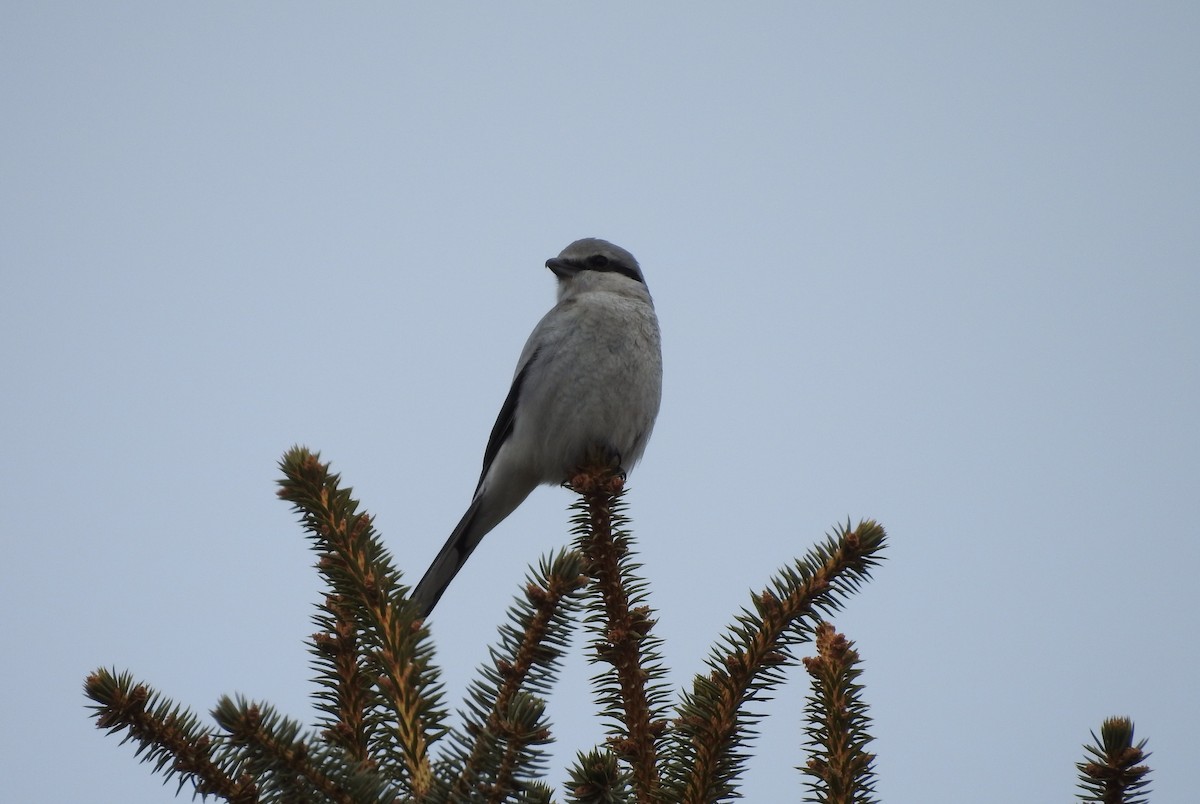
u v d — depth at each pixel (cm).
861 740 605
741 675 628
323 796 518
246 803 553
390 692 591
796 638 652
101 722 547
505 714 536
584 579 590
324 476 656
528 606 595
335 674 627
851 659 619
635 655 652
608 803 537
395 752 589
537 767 517
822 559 660
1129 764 524
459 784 516
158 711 559
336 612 642
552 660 588
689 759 616
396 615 612
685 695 639
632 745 614
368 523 649
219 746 551
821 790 603
